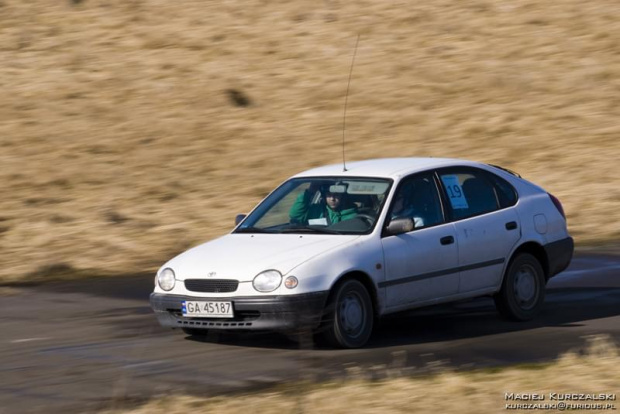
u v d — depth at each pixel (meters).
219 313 30.20
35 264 49.38
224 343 31.92
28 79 90.94
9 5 110.50
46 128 80.12
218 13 108.69
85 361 29.86
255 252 31.23
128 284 44.75
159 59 96.19
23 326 35.84
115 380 27.36
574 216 60.22
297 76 92.62
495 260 34.41
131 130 80.38
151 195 66.75
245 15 108.19
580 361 27.75
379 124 82.69
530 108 85.44
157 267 49.31
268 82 91.56
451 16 107.44
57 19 106.75
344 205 32.75
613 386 24.73
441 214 33.50
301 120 83.44
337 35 102.50
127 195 66.69
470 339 32.16
